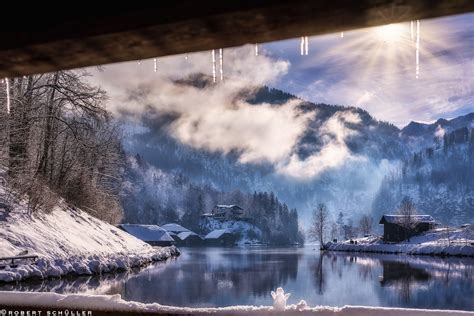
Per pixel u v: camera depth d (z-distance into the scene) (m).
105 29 1.72
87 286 20.91
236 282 27.47
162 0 1.58
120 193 60.25
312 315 2.76
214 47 1.88
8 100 2.72
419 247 74.88
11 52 1.91
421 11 1.49
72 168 40.62
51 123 35.44
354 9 1.49
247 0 1.51
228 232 177.38
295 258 60.19
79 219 36.41
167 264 41.00
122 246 38.12
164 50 1.90
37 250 24.08
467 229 84.31
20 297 3.08
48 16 1.74
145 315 2.90
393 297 22.50
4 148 29.23
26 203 28.64
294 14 1.54
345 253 81.06
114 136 49.47
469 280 30.27
